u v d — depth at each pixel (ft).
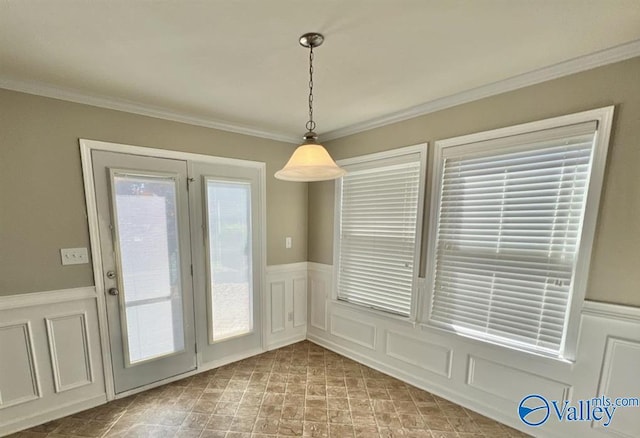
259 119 9.21
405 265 8.79
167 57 5.49
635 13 4.21
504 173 6.82
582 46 5.19
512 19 4.41
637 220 5.29
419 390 8.36
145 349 8.25
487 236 7.14
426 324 8.27
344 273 10.59
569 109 5.88
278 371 9.41
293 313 11.67
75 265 7.18
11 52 5.23
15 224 6.48
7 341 6.48
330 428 6.79
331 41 5.01
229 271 9.84
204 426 6.83
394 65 5.87
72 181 7.06
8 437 6.41
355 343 10.19
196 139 8.96
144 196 8.05
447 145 7.70
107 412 7.30
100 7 4.04
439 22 4.50
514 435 6.58
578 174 5.87
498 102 6.79
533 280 6.49
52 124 6.77
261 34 4.79
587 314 5.81
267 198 10.69
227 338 9.86
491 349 7.06
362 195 9.92
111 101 7.40
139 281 8.07
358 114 8.80
